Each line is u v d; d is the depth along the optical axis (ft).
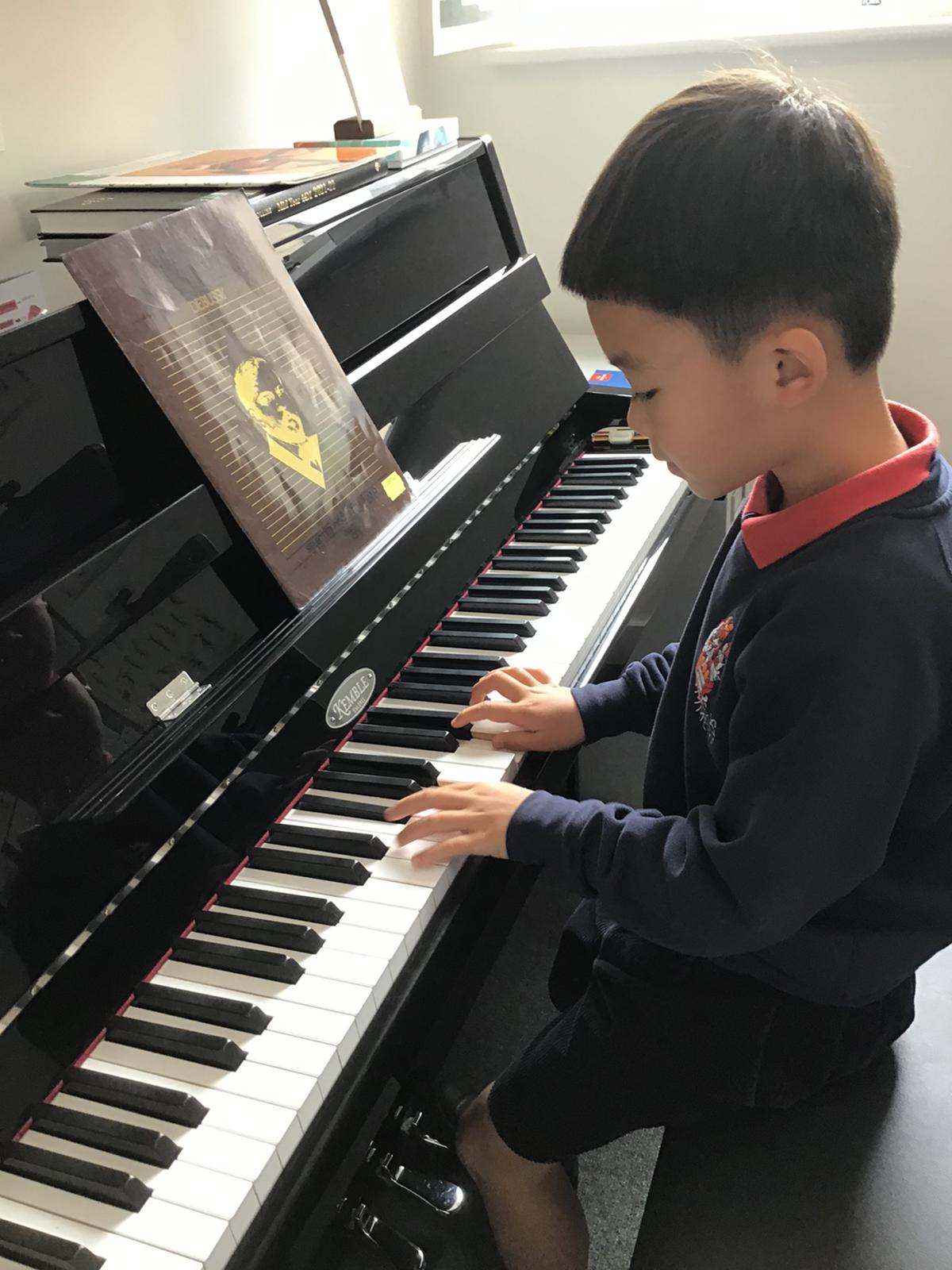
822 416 2.42
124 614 2.51
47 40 3.85
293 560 2.91
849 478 2.45
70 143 4.03
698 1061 2.80
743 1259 2.45
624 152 2.39
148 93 4.37
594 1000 3.01
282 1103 2.17
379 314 3.76
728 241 2.20
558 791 3.23
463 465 3.85
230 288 2.94
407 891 2.62
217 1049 2.24
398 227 3.94
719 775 2.83
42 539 2.52
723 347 2.32
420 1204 2.86
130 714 2.51
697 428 2.48
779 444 2.46
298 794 2.92
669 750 3.11
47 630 2.35
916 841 2.59
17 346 2.45
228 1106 2.18
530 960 5.38
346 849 2.73
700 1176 2.63
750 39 5.83
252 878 2.68
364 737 3.11
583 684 3.39
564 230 6.74
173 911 2.52
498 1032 4.99
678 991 2.87
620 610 3.81
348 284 3.64
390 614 3.33
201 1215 2.00
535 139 6.54
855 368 2.37
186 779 2.58
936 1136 2.68
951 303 6.20
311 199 3.55
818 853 2.29
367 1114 2.35
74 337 2.59
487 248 4.49
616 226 2.34
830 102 2.39
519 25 6.43
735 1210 2.54
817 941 2.67
